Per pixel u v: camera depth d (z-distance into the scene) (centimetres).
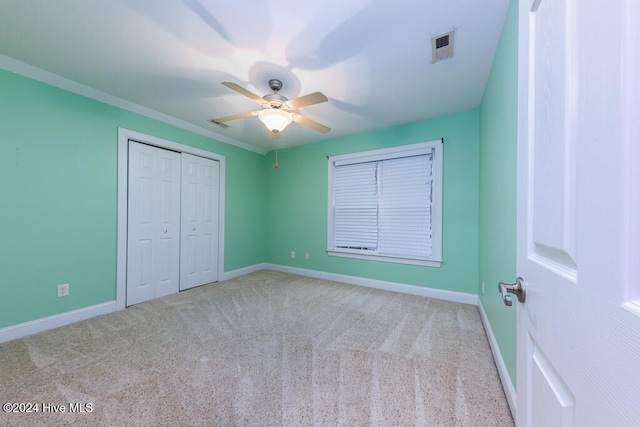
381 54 190
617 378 32
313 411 133
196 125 340
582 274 40
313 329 227
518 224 73
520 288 68
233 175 410
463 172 295
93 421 125
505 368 149
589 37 40
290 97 254
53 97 227
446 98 261
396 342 204
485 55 190
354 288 351
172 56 195
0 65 199
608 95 35
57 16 156
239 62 201
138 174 290
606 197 35
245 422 126
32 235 217
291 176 440
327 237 399
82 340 205
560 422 46
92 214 253
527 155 66
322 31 167
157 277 309
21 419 126
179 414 130
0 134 201
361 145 367
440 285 309
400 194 339
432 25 161
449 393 146
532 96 63
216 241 384
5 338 202
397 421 127
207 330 225
